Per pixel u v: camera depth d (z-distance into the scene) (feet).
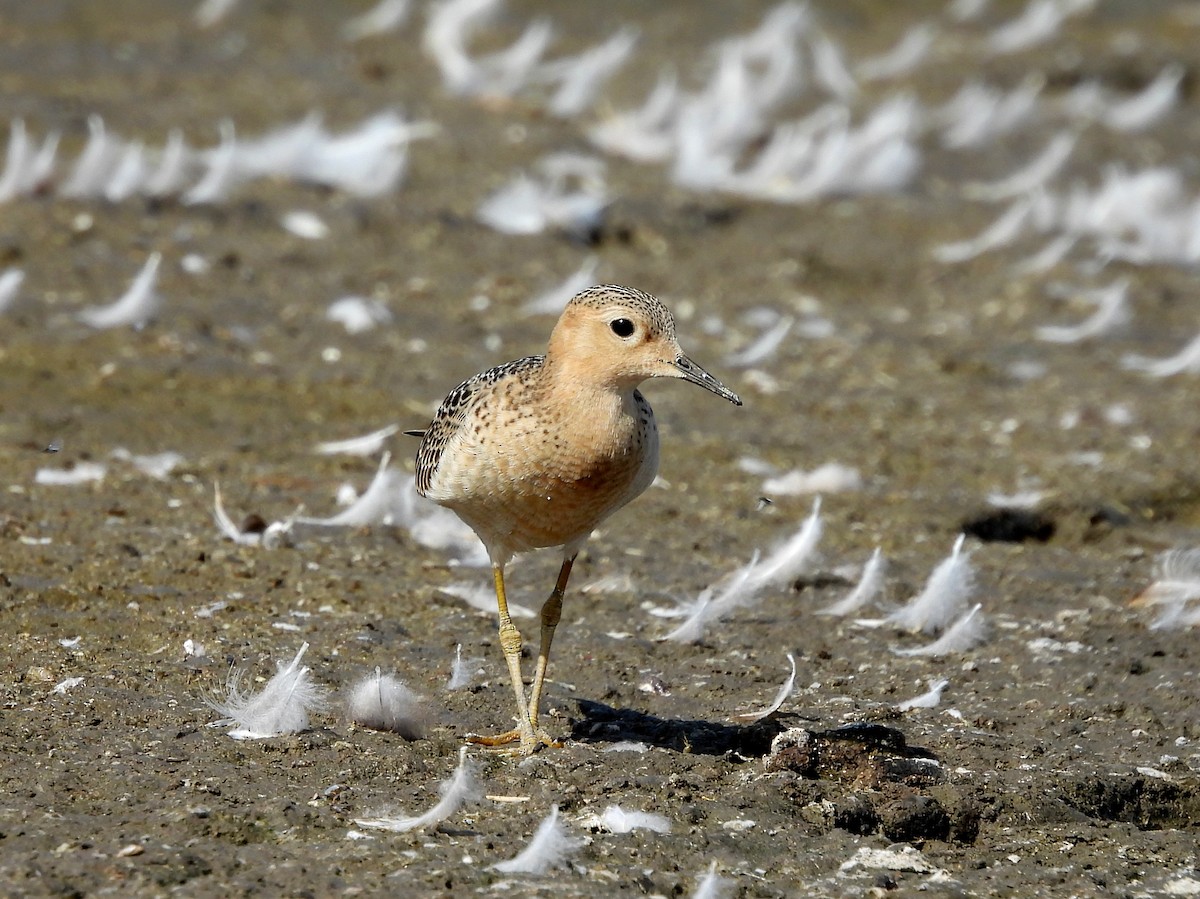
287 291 54.44
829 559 39.27
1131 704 31.60
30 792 24.94
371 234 59.41
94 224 56.70
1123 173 71.61
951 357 54.13
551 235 61.05
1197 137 76.95
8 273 51.75
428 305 54.75
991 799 26.99
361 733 28.27
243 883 22.50
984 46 87.66
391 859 23.43
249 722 27.99
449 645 33.04
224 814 24.54
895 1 94.73
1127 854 25.84
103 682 29.53
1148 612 36.52
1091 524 42.68
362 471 42.93
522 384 28.22
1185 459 46.52
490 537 29.37
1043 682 32.68
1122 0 95.09
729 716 30.27
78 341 48.88
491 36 83.61
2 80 69.21
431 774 26.78
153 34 78.48
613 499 28.76
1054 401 51.13
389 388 48.37
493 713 29.94
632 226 62.28
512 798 25.88
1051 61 84.48
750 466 45.24
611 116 72.95
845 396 50.85
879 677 32.76
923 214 66.08
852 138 70.49
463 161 66.44
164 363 48.26
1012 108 76.28
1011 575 38.88
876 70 82.48
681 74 79.66
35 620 32.12
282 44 79.46
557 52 81.92
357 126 68.54
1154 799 28.04
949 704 31.48
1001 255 62.64
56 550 35.83
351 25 83.25
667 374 27.61
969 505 42.98
